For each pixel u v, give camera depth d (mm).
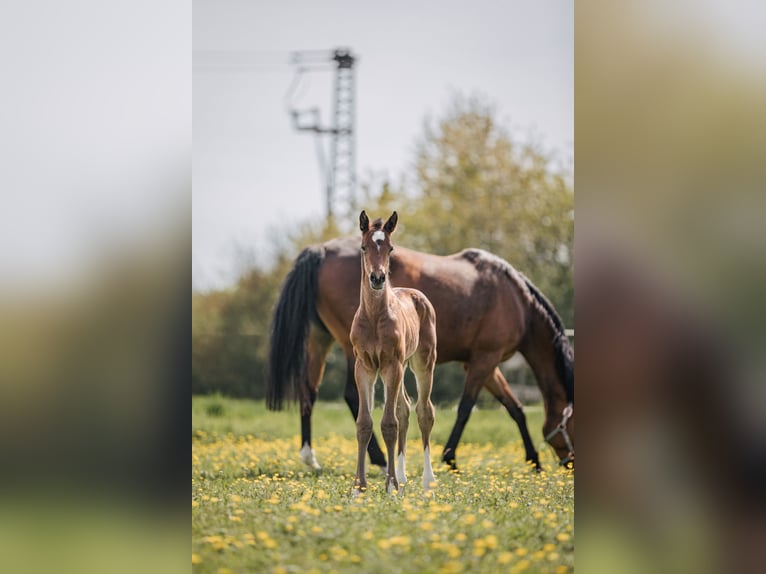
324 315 14445
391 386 10422
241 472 13062
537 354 15188
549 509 9672
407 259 14438
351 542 7984
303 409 14359
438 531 8289
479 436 20141
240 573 7488
